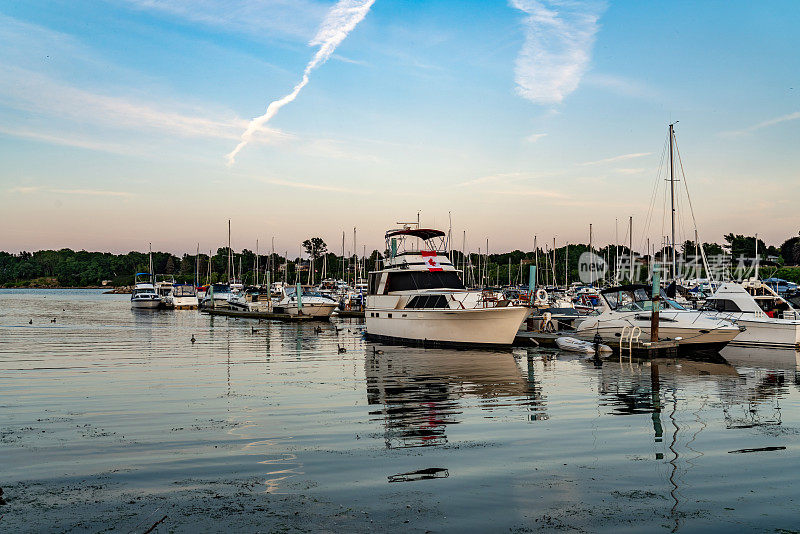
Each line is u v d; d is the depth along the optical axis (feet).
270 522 27.71
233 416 50.03
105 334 144.15
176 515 28.53
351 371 78.54
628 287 104.47
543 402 56.49
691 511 28.84
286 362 88.48
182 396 59.67
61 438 42.52
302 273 524.11
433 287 118.83
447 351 103.35
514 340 112.37
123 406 54.39
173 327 170.30
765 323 104.83
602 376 73.46
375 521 27.78
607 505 29.63
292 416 50.08
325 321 198.49
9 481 33.32
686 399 57.67
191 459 37.45
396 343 119.03
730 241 382.22
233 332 151.53
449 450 39.50
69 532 26.68
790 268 314.96
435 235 129.80
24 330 156.76
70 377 72.95
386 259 134.51
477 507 29.43
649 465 36.06
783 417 49.39
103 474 34.50
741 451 39.01
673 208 148.25
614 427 45.98
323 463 36.63
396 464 36.42
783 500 30.25
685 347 97.50
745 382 68.33
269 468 35.60
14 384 67.46
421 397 59.21
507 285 399.44
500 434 43.83
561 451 39.19
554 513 28.63
